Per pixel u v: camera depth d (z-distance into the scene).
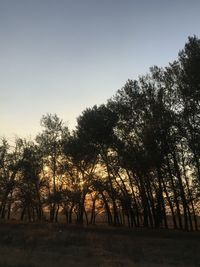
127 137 55.50
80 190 64.88
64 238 33.62
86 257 24.84
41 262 21.00
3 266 18.64
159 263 24.42
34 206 71.75
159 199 54.88
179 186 50.97
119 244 33.22
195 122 46.28
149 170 52.59
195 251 30.73
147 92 52.84
